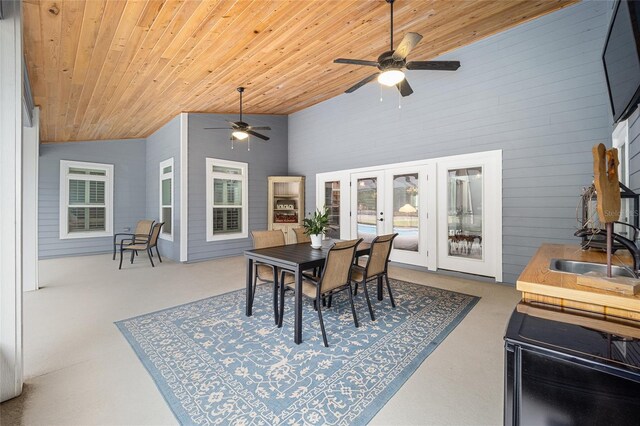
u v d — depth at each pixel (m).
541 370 0.90
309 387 1.84
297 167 7.21
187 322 2.84
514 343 0.94
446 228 4.71
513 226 4.05
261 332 2.62
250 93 5.12
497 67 4.13
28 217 3.89
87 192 6.81
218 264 5.61
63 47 2.72
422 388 1.84
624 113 2.18
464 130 4.46
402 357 2.20
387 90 5.42
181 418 1.58
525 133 3.93
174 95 4.58
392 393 1.79
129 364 2.10
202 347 2.34
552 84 3.73
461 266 4.57
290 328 2.71
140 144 7.46
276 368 2.05
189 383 1.88
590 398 0.82
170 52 3.17
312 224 3.33
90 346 2.36
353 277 3.06
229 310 3.17
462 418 1.59
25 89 3.16
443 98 4.68
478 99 4.32
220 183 6.30
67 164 6.55
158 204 6.83
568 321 1.05
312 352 2.27
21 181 1.79
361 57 4.07
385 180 5.47
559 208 3.71
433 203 4.82
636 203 2.28
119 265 5.30
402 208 5.26
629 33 1.72
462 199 4.54
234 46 3.31
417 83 5.00
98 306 3.29
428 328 2.71
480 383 1.89
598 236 2.27
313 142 6.82
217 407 1.66
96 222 6.94
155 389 1.82
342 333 2.60
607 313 1.09
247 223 6.69
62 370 2.02
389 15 3.16
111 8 2.30
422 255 4.99
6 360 1.71
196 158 5.88
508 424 0.95
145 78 3.72
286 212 7.05
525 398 0.92
